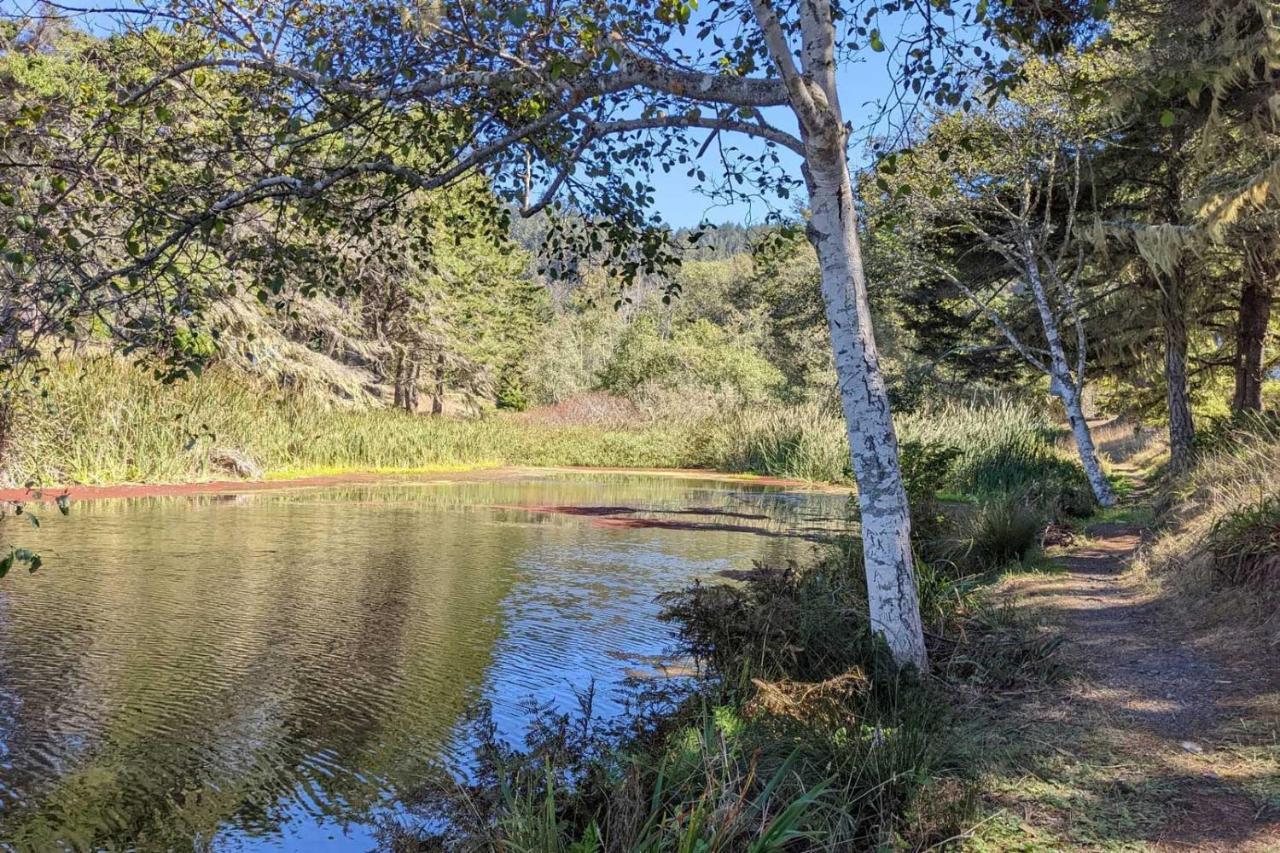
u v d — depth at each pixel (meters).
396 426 29.06
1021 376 23.00
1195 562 7.54
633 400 43.06
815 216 5.19
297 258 5.46
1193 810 3.52
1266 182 9.38
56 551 11.30
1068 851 3.26
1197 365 20.52
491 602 9.24
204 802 4.52
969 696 5.13
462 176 6.16
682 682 6.24
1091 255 17.27
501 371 47.84
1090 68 12.91
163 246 4.77
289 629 7.92
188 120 5.84
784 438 30.06
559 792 3.94
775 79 4.99
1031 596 8.18
